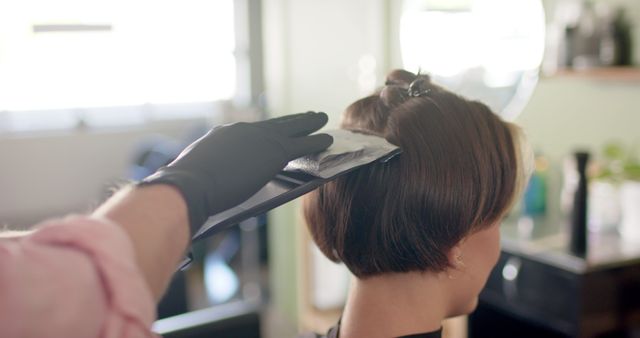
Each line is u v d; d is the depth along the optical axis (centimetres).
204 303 325
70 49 374
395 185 66
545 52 207
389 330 70
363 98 74
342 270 246
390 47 240
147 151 337
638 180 180
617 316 168
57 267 40
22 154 370
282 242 283
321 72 253
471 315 193
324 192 71
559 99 210
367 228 69
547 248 173
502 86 218
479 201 66
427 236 66
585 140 204
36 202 375
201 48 390
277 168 55
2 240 48
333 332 76
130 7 379
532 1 208
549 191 213
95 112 387
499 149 67
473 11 219
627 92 191
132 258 43
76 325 39
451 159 65
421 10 229
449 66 226
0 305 37
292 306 279
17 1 356
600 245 174
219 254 360
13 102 370
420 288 70
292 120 60
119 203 47
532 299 174
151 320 43
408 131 66
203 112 405
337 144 62
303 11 254
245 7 365
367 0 242
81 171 384
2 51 360
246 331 130
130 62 388
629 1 186
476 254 73
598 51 186
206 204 50
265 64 275
